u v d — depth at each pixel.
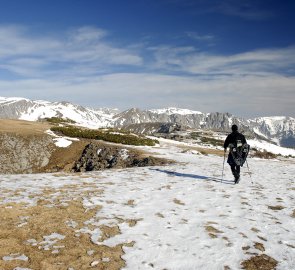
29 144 45.22
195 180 19.30
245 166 28.52
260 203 14.43
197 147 56.06
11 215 11.05
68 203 12.81
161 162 31.12
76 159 44.69
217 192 16.16
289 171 25.59
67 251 8.78
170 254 8.91
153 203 13.59
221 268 8.33
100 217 11.43
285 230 11.20
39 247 8.95
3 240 9.17
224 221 11.75
